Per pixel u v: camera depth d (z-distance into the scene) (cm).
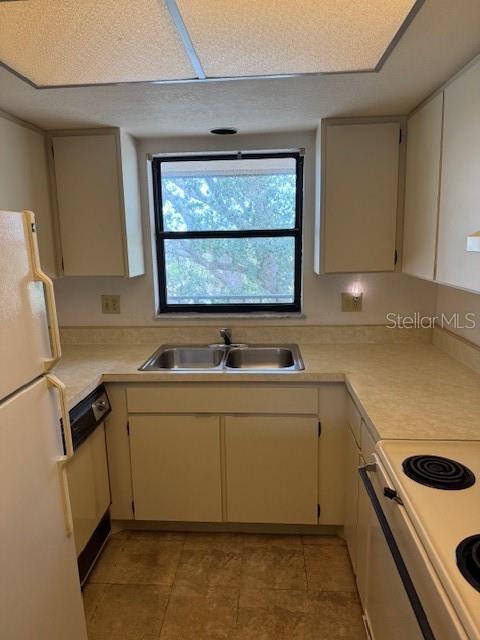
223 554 213
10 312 107
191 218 264
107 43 122
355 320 258
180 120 208
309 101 183
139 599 187
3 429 103
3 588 102
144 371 211
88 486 196
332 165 214
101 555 214
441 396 171
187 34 117
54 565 127
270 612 179
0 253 103
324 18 110
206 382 209
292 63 140
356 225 219
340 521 218
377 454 131
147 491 222
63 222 230
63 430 131
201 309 272
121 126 217
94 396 200
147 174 251
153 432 216
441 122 166
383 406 161
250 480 217
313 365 214
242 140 244
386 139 211
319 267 227
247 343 261
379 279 253
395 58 140
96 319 268
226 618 177
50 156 224
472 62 139
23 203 202
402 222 218
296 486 216
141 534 230
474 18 115
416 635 94
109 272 233
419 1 104
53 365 128
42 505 121
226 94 170
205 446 215
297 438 211
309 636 168
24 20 108
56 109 185
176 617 178
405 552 100
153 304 264
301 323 259
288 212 259
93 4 101
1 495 102
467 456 124
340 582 194
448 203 159
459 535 91
